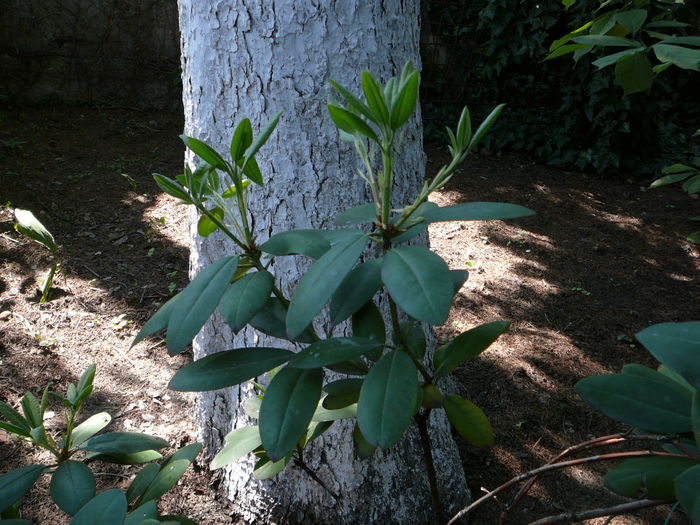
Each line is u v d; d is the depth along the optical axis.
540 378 3.68
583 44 1.50
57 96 8.05
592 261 5.25
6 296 4.15
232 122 2.17
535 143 7.70
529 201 6.41
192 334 1.10
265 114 2.12
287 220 2.20
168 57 8.39
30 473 1.42
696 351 0.86
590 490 2.86
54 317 3.98
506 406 3.44
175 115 8.34
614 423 3.32
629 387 1.10
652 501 1.06
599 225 5.96
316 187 2.18
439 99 8.16
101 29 8.06
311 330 1.34
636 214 6.27
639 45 1.40
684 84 8.58
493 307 4.43
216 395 2.64
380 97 1.01
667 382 1.12
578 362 3.86
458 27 7.84
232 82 2.13
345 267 1.04
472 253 5.26
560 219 6.05
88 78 8.14
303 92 2.10
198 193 1.24
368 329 1.32
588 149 7.28
